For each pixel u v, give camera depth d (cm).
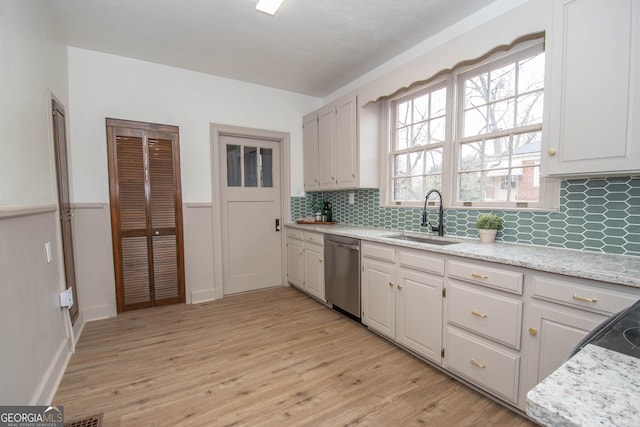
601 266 138
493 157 226
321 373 199
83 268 280
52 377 179
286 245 407
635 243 157
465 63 211
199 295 342
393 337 233
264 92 383
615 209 163
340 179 339
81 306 279
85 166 282
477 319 173
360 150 310
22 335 145
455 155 250
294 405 168
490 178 228
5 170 137
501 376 162
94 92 287
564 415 39
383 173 319
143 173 302
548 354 144
